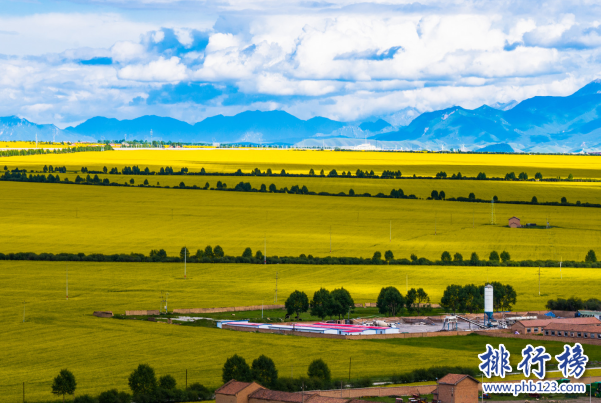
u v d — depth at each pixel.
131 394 155.00
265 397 140.38
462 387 148.38
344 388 158.75
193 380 167.38
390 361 186.50
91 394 156.62
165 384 157.00
